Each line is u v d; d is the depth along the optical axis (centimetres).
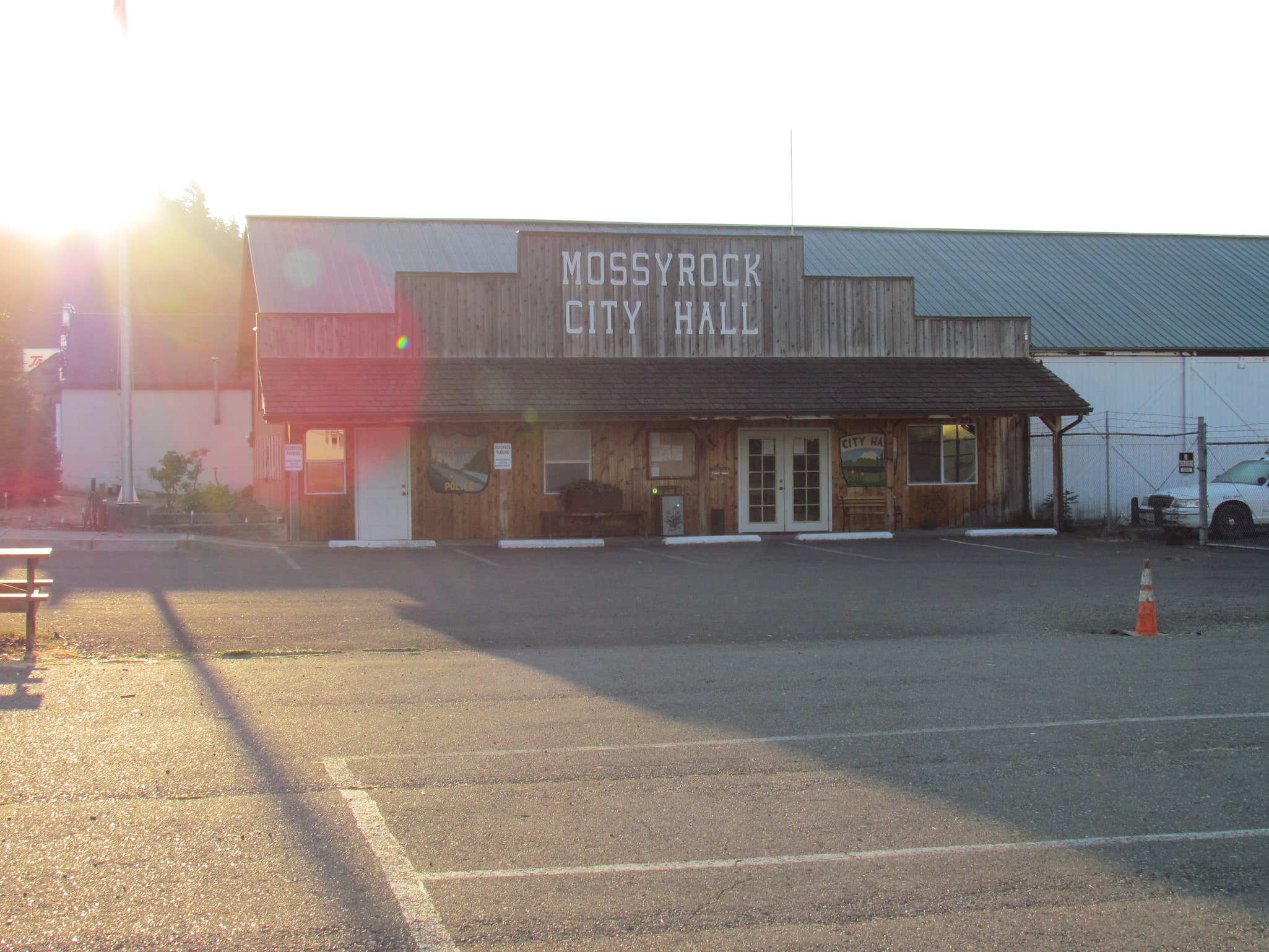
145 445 4134
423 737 763
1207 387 2972
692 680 970
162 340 4322
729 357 2556
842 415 2392
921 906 486
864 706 870
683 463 2492
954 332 2675
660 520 2428
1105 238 3672
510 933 456
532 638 1195
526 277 2459
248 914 471
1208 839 575
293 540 2286
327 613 1343
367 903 484
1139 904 491
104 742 732
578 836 571
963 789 656
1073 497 2791
